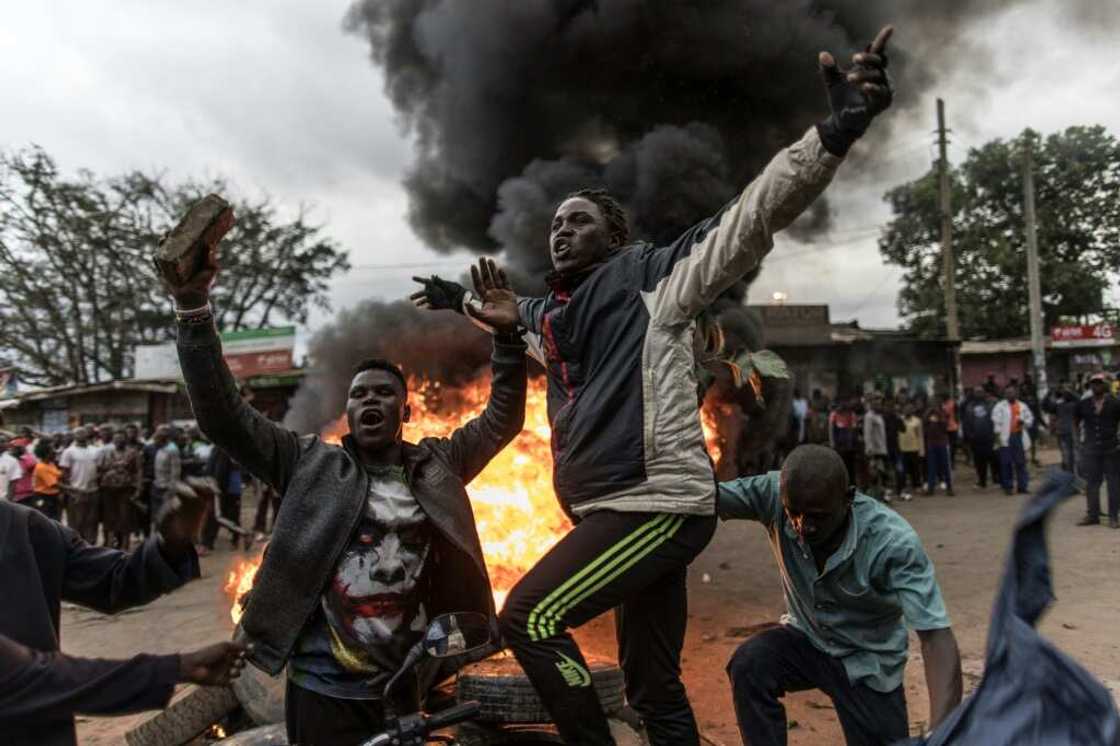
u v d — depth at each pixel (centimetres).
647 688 230
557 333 230
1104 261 2852
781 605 621
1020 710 165
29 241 2672
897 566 246
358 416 236
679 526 210
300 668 221
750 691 272
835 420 1215
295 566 214
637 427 210
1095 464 896
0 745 157
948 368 1997
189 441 1211
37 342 2756
